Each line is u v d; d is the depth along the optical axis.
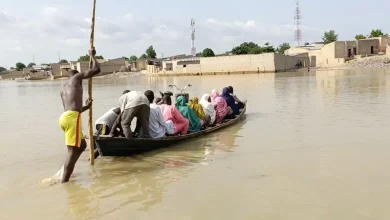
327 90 23.34
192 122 10.88
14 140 11.23
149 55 118.44
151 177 7.22
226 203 5.79
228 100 13.36
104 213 5.59
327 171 7.08
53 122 14.84
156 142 9.13
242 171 7.33
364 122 11.70
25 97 30.84
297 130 10.99
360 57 69.50
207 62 69.75
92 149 8.09
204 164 7.97
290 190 6.20
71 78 7.47
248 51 93.44
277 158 8.12
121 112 8.95
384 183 6.34
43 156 9.15
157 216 5.42
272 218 5.21
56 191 6.60
